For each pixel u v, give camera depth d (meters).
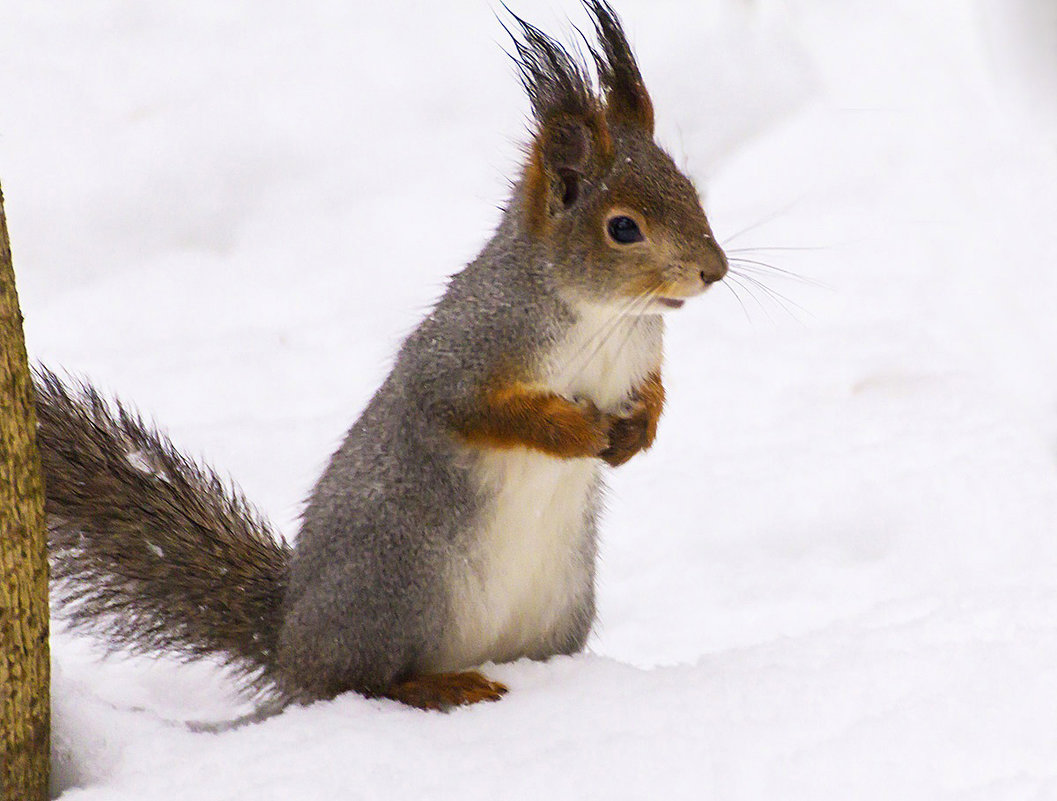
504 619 8.27
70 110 19.42
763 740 6.81
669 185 8.11
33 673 6.98
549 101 8.23
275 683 8.66
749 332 16.02
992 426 13.62
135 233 18.03
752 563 11.59
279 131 19.23
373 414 8.39
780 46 20.64
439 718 7.44
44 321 16.44
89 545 8.83
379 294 16.98
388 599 8.02
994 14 19.66
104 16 21.44
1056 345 14.97
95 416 9.32
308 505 8.59
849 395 14.58
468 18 21.30
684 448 13.62
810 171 18.95
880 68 20.19
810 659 7.79
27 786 7.01
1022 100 19.33
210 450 13.32
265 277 17.39
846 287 16.72
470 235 17.95
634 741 6.87
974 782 6.38
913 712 6.97
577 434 7.87
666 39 20.58
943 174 18.41
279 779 6.69
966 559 11.38
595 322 8.16
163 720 7.76
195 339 16.12
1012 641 7.79
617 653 10.30
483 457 8.06
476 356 8.00
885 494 12.34
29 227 17.70
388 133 19.53
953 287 16.44
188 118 19.23
